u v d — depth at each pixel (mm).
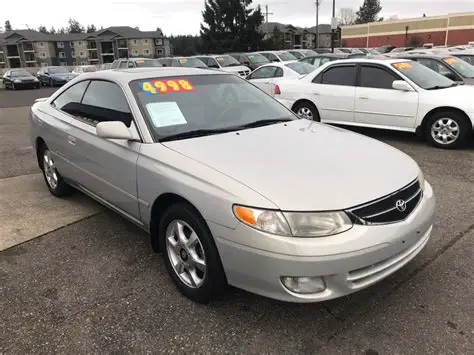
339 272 2385
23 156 7230
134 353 2496
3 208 4746
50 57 87062
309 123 3842
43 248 3797
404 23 54125
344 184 2590
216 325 2709
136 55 86125
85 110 4070
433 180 5375
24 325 2762
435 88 7188
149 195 3109
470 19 48375
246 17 53656
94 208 4703
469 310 2773
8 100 19922
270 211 2404
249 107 3885
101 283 3215
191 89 3775
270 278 2424
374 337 2561
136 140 3266
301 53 25203
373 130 8625
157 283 3195
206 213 2609
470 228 3920
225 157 2883
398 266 2658
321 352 2455
